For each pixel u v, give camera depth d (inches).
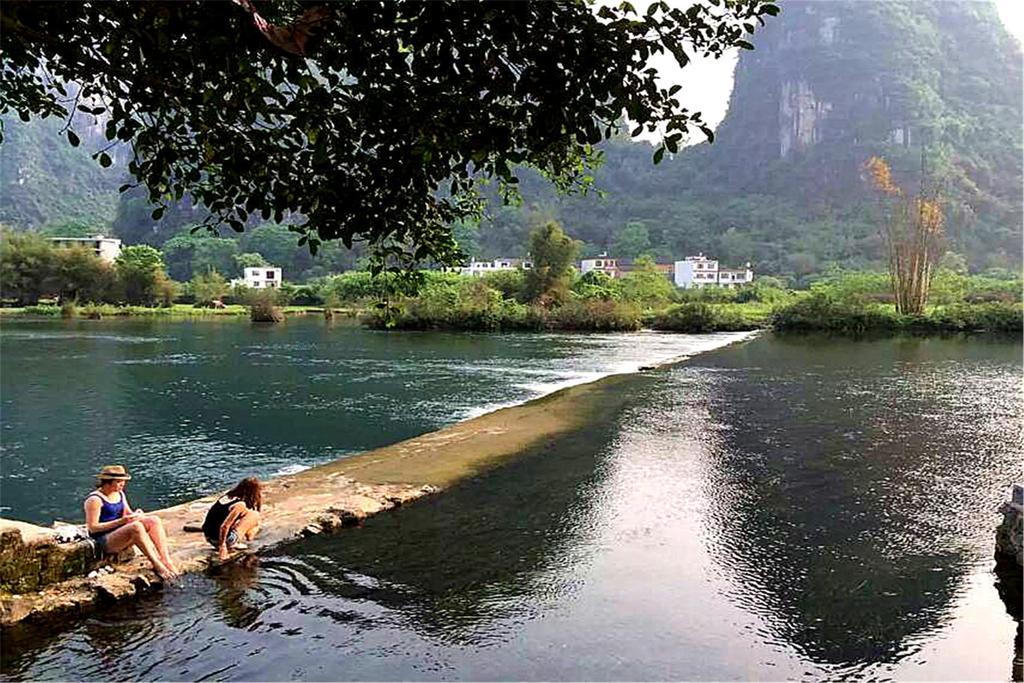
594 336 1926.7
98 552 271.6
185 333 1875.0
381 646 229.0
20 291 2984.7
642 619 251.8
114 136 146.7
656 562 306.2
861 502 397.4
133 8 129.5
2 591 243.6
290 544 321.1
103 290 3031.5
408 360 1231.5
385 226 162.4
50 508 419.5
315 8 123.7
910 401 784.3
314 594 267.4
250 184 157.6
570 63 126.8
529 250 2568.9
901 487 429.4
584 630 242.5
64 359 1186.0
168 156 147.8
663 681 211.8
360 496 396.2
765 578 289.3
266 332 1945.1
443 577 287.0
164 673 209.3
